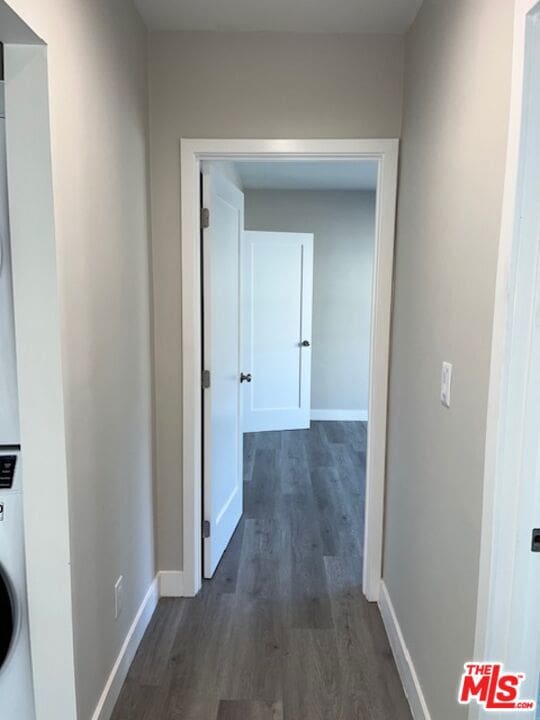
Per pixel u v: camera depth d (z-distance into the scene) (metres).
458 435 1.37
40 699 1.38
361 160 2.20
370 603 2.37
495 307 1.12
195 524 2.39
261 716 1.72
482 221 1.22
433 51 1.67
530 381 1.07
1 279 1.27
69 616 1.36
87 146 1.45
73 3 1.34
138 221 2.00
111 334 1.69
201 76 2.12
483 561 1.17
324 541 2.96
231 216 2.74
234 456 2.99
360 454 4.54
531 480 1.09
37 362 1.27
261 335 5.06
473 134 1.29
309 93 2.12
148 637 2.11
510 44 1.08
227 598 2.39
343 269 5.44
